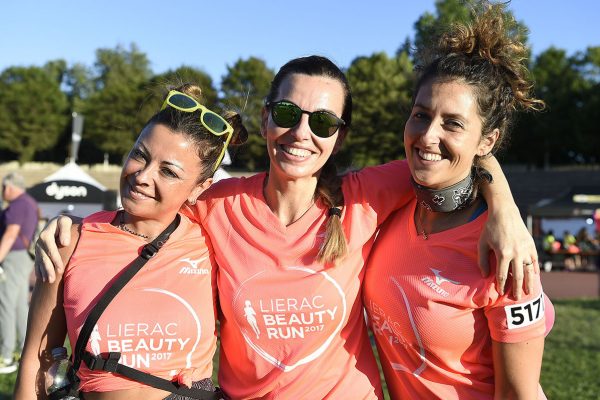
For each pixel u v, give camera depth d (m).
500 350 2.37
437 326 2.41
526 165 55.88
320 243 2.54
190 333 2.43
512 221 2.32
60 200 17.27
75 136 29.53
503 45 2.42
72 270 2.45
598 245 26.72
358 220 2.63
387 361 2.67
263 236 2.56
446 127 2.33
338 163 2.83
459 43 2.43
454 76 2.32
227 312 2.53
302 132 2.51
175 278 2.49
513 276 2.26
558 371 7.69
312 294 2.47
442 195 2.41
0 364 7.03
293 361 2.46
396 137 46.50
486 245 2.34
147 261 2.47
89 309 2.38
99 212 2.66
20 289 7.32
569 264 25.97
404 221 2.63
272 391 2.47
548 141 54.78
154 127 2.48
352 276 2.58
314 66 2.61
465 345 2.43
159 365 2.38
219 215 2.66
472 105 2.31
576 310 12.79
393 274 2.54
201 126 2.50
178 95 2.54
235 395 2.56
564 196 32.72
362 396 2.56
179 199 2.51
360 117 45.69
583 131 53.69
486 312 2.39
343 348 2.57
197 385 2.46
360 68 50.72
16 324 7.38
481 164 2.54
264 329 2.48
